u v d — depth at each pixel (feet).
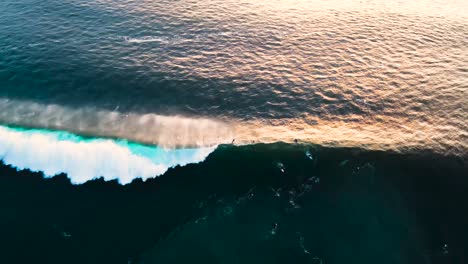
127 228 150.30
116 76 225.97
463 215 152.25
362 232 148.36
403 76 226.17
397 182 162.40
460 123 191.42
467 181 162.40
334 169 167.12
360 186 161.38
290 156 173.06
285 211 154.20
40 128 193.36
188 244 145.48
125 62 237.45
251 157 174.09
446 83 220.02
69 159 177.58
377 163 168.76
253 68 233.55
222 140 185.06
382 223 150.82
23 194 161.89
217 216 153.38
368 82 221.66
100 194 162.61
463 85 217.97
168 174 169.48
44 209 156.46
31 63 232.53
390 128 191.01
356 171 166.20
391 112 201.16
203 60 240.53
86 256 141.90
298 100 209.56
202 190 162.40
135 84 220.84
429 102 206.49
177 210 155.74
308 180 163.84
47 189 164.35
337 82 221.87
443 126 190.29
